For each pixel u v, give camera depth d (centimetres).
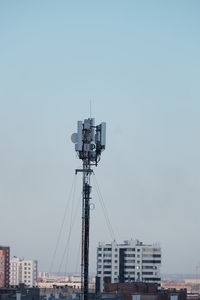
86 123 12788
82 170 12706
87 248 12550
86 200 12631
